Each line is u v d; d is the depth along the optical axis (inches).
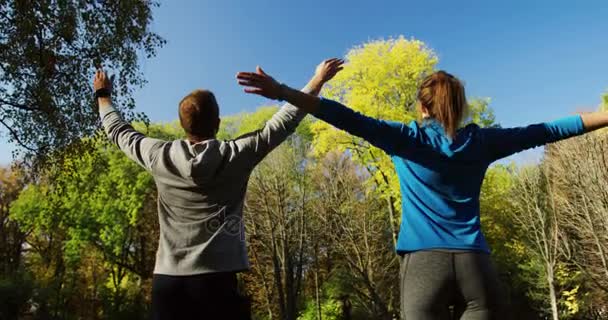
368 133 67.9
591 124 69.4
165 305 75.0
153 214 1073.5
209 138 82.4
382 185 727.7
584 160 739.4
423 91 72.6
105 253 1060.5
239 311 76.4
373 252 888.9
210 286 74.4
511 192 940.0
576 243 837.2
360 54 727.1
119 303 985.5
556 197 842.8
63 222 1011.9
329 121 68.0
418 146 67.4
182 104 82.2
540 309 901.2
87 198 989.2
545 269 858.1
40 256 1227.2
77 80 425.7
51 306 954.1
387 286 935.0
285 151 952.3
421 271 62.7
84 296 1072.8
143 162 80.7
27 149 438.6
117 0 432.5
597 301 829.2
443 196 65.8
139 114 452.1
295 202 938.1
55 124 426.9
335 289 1045.8
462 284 61.3
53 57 408.2
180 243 75.9
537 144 70.5
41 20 389.7
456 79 71.8
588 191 730.2
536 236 846.5
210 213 76.1
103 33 424.5
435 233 63.6
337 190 920.3
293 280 895.7
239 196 79.6
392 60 702.5
